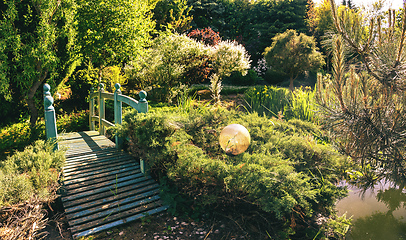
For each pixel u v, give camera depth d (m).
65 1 6.55
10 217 2.42
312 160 3.59
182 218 3.12
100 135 5.98
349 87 2.94
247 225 2.95
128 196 3.40
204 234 2.83
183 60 9.76
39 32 6.04
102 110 6.01
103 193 3.37
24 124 6.30
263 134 4.11
